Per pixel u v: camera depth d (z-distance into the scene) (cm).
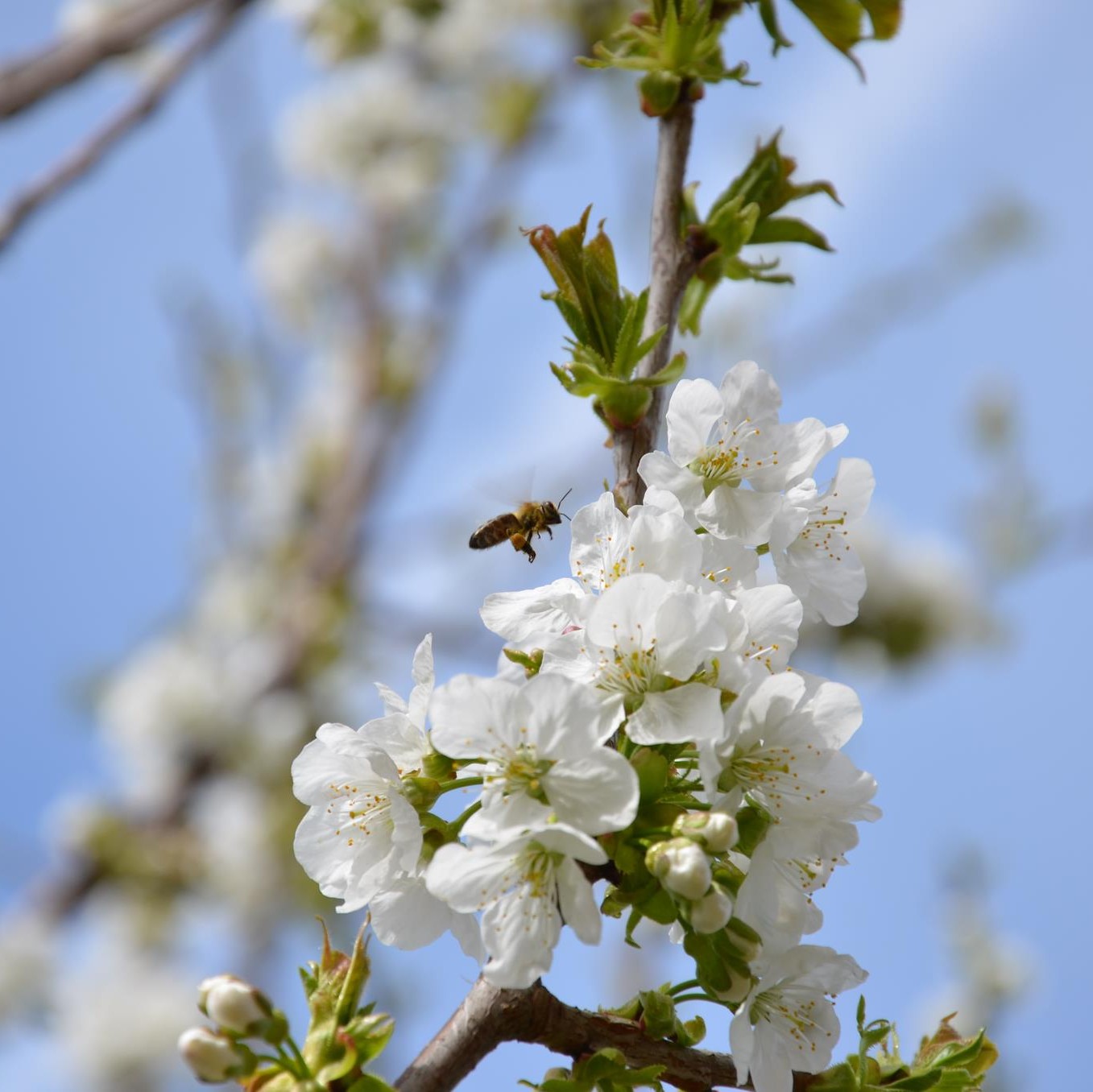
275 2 214
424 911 82
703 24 88
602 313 86
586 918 81
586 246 87
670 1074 82
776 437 85
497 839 81
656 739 81
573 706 81
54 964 209
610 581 83
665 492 83
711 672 82
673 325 88
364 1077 80
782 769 82
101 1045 207
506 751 81
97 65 97
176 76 98
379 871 83
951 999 170
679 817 81
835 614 86
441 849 81
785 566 85
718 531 84
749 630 83
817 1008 83
